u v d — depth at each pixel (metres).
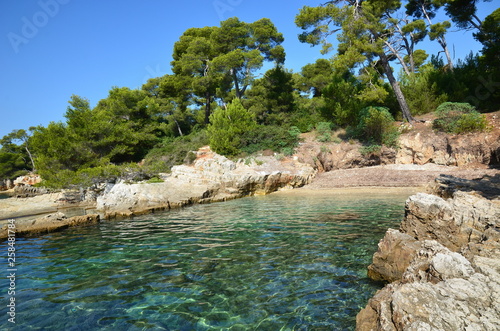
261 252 7.59
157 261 7.21
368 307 3.96
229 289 5.43
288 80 35.62
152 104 36.19
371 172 21.88
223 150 26.72
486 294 3.28
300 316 4.42
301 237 8.88
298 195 19.56
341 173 23.31
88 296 5.30
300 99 39.09
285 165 24.19
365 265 6.43
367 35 23.27
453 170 19.12
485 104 23.75
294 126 29.39
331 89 28.52
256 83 37.59
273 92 35.25
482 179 12.46
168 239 9.40
